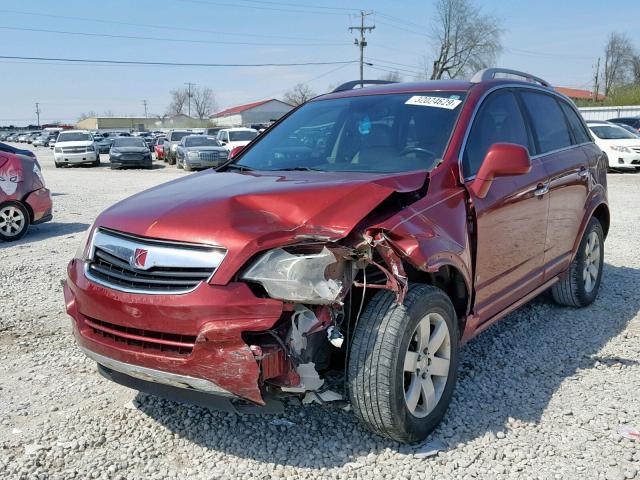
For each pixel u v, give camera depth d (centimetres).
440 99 417
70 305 337
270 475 302
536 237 442
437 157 370
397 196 329
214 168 440
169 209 321
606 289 609
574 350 454
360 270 321
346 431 339
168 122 11838
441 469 304
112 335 313
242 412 291
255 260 287
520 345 464
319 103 477
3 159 927
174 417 360
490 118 418
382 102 435
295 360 287
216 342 279
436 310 324
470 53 6034
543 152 470
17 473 305
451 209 344
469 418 353
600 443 326
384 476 300
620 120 2872
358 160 391
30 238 961
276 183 345
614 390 388
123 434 343
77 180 2108
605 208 563
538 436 334
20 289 638
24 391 398
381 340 297
